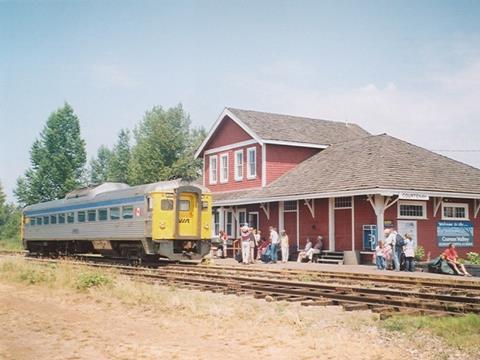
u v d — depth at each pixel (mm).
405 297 12445
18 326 9758
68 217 27891
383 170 24922
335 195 24891
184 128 62625
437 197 25594
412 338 8328
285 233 27719
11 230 69500
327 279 17188
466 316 9305
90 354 7676
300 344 8125
